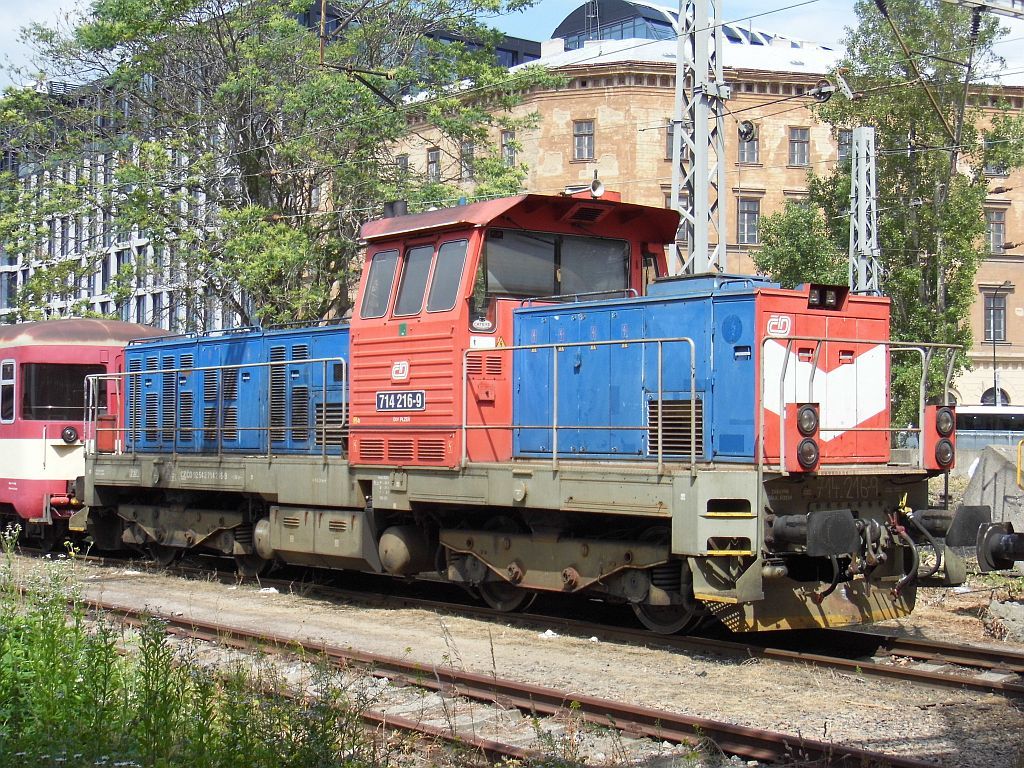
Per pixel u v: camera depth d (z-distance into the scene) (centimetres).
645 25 5034
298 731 655
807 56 4791
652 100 4156
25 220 2639
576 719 741
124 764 573
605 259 1192
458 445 1109
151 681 732
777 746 670
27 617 879
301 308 2520
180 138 2550
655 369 1020
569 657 952
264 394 1426
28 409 1738
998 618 1121
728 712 766
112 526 1706
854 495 991
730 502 937
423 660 939
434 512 1199
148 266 2583
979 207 3388
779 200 4472
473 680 826
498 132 4256
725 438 969
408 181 2655
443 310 1130
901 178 3434
